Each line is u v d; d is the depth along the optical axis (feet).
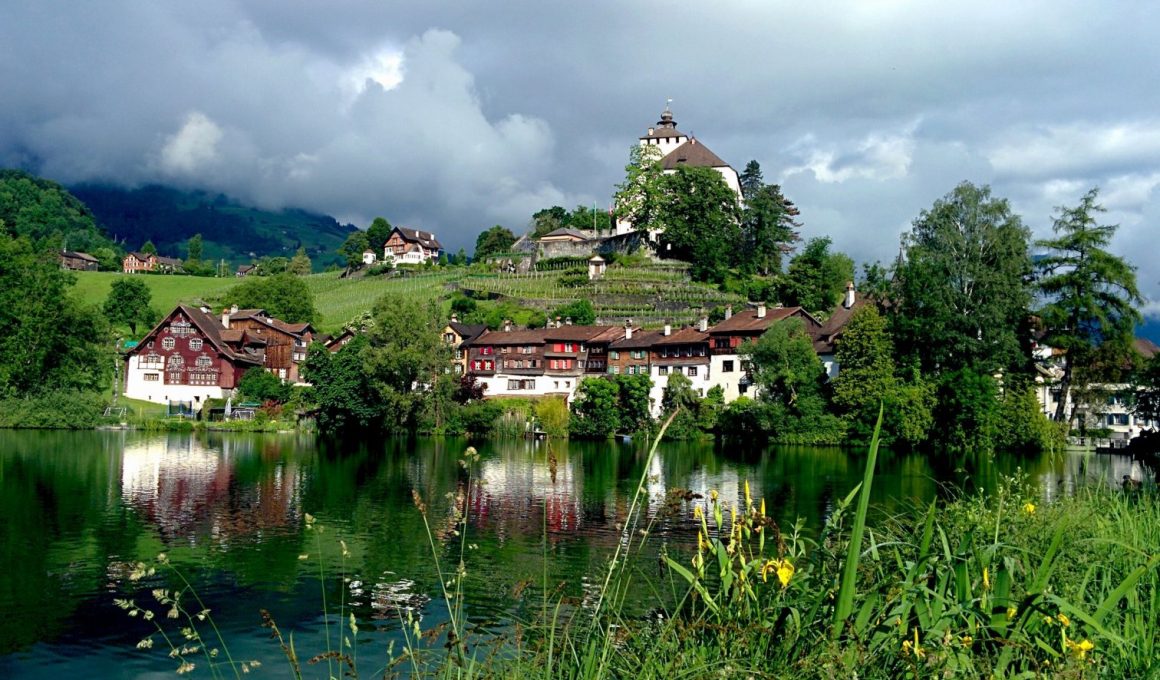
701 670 27.94
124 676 66.08
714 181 501.15
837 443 272.10
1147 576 37.37
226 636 74.28
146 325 485.56
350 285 602.85
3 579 91.09
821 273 433.07
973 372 253.85
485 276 520.83
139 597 85.40
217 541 110.22
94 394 309.42
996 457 235.40
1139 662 30.01
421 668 37.83
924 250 264.93
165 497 145.89
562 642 34.40
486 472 190.39
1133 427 317.22
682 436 292.61
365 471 189.67
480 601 81.87
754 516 33.83
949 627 29.78
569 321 413.39
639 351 349.00
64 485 157.17
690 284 453.99
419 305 312.09
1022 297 257.75
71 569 95.30
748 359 309.63
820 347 310.65
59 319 301.22
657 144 616.39
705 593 32.30
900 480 175.73
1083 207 259.60
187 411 354.95
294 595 85.81
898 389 257.14
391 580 91.04
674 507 33.47
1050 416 314.55
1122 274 253.24
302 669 66.13
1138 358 257.75
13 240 314.35
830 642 26.40
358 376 302.45
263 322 422.82
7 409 283.59
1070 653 27.86
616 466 206.80
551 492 156.87
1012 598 31.14
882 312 283.38
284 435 296.30
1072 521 48.26
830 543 35.40
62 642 73.10
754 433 288.30
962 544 32.68
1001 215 264.31
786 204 528.22
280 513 131.23
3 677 65.87
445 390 307.17
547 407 301.63
